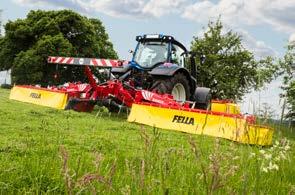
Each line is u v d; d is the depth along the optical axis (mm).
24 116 7750
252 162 3824
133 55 12133
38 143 4996
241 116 5418
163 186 2533
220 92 28484
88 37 40062
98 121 8203
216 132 8094
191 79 11922
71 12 39219
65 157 2074
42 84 36875
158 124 8938
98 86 10203
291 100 14578
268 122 3979
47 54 36031
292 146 4742
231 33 29000
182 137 7125
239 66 28609
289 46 19203
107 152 4891
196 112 8500
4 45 40594
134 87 11367
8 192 2916
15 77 37250
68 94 10930
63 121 7613
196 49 29141
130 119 9281
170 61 11914
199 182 3191
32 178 3186
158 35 11961
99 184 2738
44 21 38938
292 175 4191
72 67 35812
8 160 3816
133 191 2514
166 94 10320
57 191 3061
